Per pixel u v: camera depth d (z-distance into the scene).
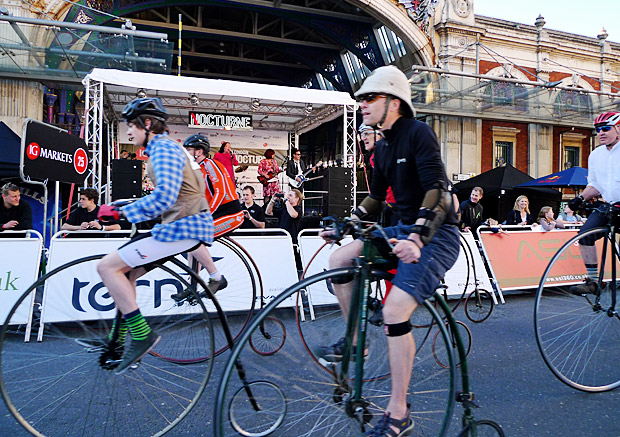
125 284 2.29
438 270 2.06
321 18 21.42
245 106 14.91
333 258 2.36
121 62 12.57
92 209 6.04
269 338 3.50
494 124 20.83
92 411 2.73
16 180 7.71
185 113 15.82
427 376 2.57
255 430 2.27
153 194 2.26
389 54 22.17
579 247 3.47
